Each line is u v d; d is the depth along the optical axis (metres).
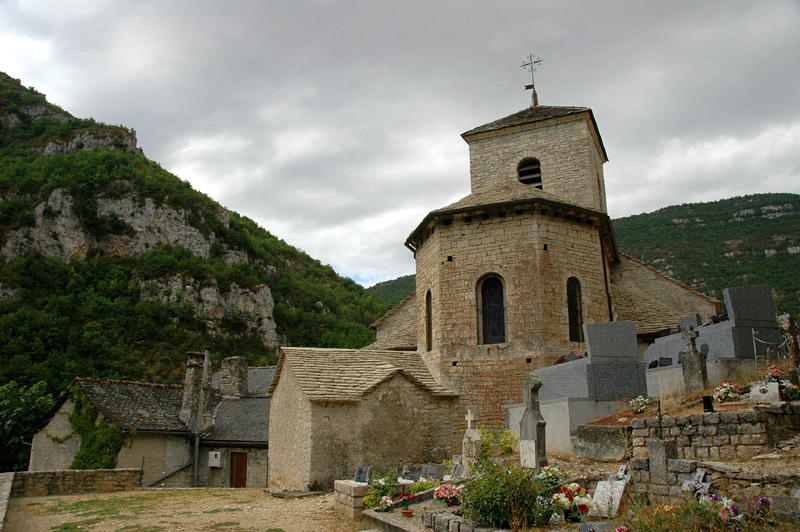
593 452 11.78
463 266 18.30
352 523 10.56
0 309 63.59
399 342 22.30
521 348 16.98
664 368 13.20
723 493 7.66
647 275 22.05
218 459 24.61
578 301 18.05
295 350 17.52
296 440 15.71
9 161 97.56
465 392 17.22
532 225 17.78
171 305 78.75
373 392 15.99
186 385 26.11
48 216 81.12
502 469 9.09
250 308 85.81
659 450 8.62
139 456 23.48
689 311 21.06
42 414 33.16
